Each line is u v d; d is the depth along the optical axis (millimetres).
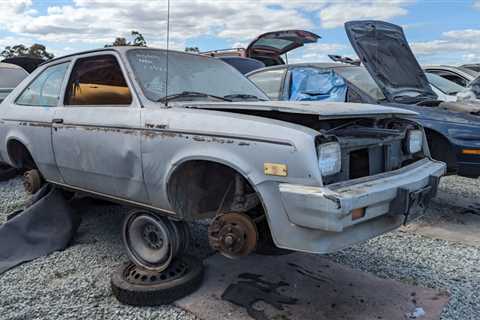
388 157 2916
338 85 5406
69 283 3154
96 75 3477
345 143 2527
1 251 3490
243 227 2564
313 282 3162
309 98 5434
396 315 2744
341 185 2369
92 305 2859
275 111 2662
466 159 4590
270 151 2371
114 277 3037
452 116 4797
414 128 3201
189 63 3646
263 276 3242
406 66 5742
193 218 2953
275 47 11164
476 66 11484
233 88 3701
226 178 2918
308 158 2258
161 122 2824
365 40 5395
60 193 4047
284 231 2363
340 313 2752
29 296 2965
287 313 2736
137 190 3041
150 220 3049
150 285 2881
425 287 3152
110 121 3123
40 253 3619
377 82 5238
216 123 2602
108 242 3924
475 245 4082
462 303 2945
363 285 3137
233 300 2881
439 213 5086
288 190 2287
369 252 3824
